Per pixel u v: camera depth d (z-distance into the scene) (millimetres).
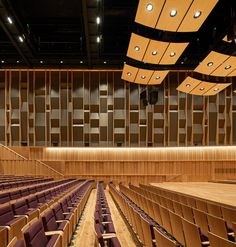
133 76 9547
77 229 4602
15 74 13047
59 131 12953
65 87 13148
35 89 13047
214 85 9602
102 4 8391
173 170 12852
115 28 10750
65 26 10867
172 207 4109
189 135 13023
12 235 2383
